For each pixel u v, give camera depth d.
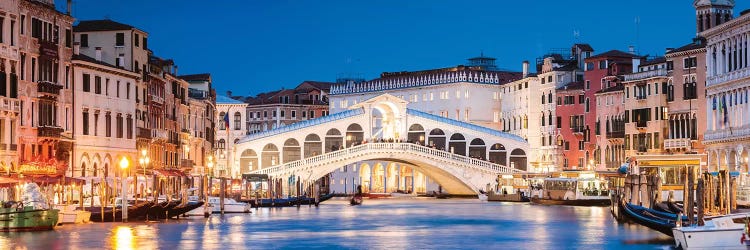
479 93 170.12
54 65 84.75
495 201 131.00
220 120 162.50
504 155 146.88
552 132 151.38
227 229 74.25
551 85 152.00
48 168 77.50
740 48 90.06
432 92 175.50
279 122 198.88
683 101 114.62
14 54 78.12
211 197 98.81
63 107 86.38
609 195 114.25
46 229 66.75
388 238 68.62
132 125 98.62
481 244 64.31
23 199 66.44
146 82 103.50
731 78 91.38
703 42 114.12
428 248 62.03
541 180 129.12
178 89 117.94
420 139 147.62
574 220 85.56
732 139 90.06
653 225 63.06
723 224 51.56
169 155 113.19
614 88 133.25
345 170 176.88
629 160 107.75
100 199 77.88
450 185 145.62
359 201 124.94
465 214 97.56
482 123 170.00
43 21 82.75
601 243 63.25
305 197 121.56
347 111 147.00
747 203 72.12
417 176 172.12
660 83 119.50
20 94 79.19
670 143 115.94
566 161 148.50
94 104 91.31
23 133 79.50
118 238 63.56
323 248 61.78
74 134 88.25
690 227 51.72
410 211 103.94
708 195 65.25
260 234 70.88
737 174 75.12
